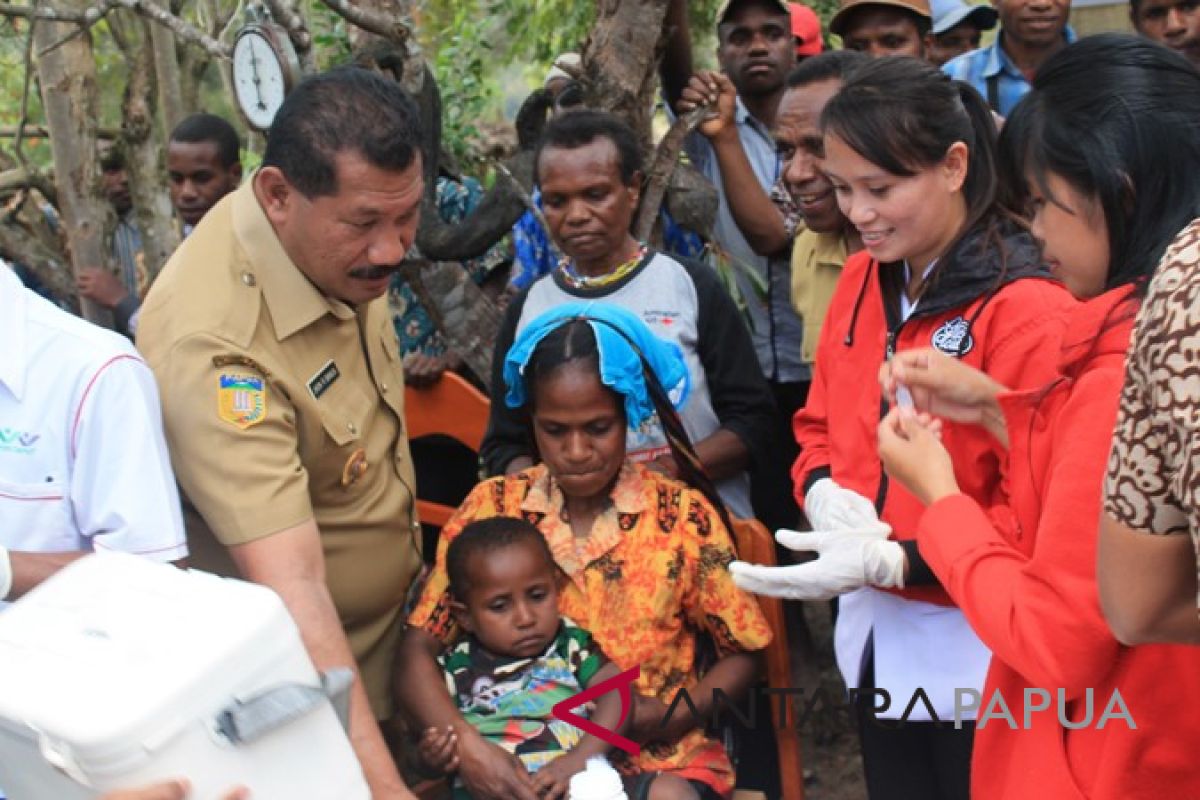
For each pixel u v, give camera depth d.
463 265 4.43
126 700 1.69
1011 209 2.59
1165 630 1.72
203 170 4.83
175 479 2.63
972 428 2.51
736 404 3.51
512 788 2.77
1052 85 1.93
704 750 2.93
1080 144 1.87
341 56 5.23
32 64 5.76
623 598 2.95
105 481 2.36
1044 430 2.13
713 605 2.96
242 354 2.61
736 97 4.64
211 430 2.58
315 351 2.75
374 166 2.51
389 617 3.08
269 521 2.57
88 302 4.70
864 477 2.78
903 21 4.64
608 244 3.47
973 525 2.13
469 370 4.26
